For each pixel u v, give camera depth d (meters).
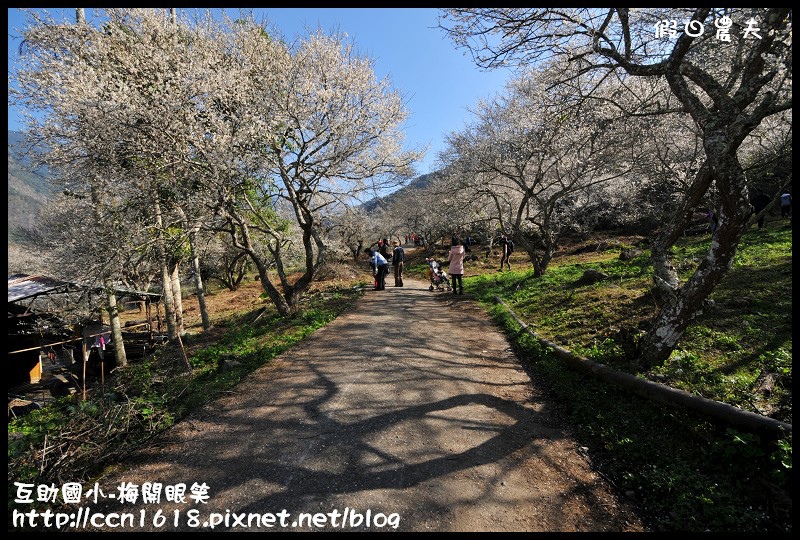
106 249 9.31
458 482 3.22
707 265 4.43
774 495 2.69
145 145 8.50
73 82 8.06
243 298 25.44
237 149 9.01
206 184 9.02
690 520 2.65
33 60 9.01
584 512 2.88
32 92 8.88
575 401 4.53
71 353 12.64
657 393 4.02
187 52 9.65
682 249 12.61
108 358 12.30
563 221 17.89
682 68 4.73
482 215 24.72
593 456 3.58
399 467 3.44
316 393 5.12
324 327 9.00
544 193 18.05
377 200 14.85
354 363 6.23
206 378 6.55
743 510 2.63
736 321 5.77
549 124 11.19
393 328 8.50
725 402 3.76
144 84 8.95
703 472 3.09
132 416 4.59
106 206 10.07
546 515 2.86
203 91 9.05
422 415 4.40
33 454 3.87
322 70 11.41
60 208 16.72
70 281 9.50
